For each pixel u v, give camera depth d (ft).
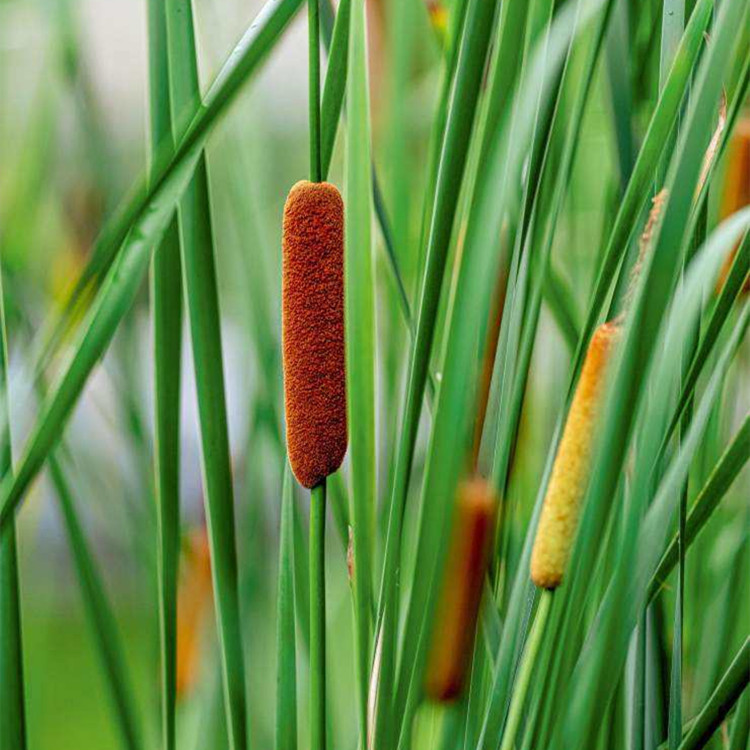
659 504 2.75
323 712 2.97
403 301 3.16
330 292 2.87
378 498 3.39
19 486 2.82
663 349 2.77
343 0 2.95
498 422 3.04
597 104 3.68
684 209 2.57
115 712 3.57
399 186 3.52
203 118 2.72
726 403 3.63
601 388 2.69
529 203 2.93
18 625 3.21
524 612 2.98
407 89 3.61
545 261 2.97
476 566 3.00
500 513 3.09
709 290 3.21
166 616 3.20
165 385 3.14
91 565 3.53
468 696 3.10
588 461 2.70
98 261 2.80
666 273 2.57
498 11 3.00
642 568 2.73
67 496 3.51
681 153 2.57
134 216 2.79
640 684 3.16
